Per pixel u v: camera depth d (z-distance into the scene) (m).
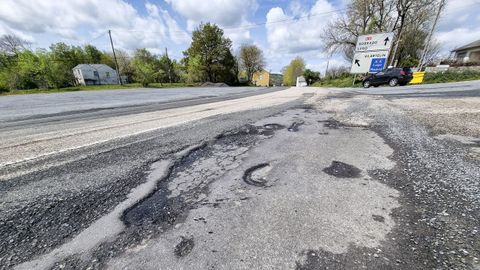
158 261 1.14
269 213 1.50
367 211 1.49
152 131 3.81
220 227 1.38
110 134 3.64
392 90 10.23
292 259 1.13
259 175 2.10
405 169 2.08
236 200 1.68
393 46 22.52
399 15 20.67
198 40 40.97
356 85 20.03
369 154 2.50
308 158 2.46
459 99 5.71
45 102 10.30
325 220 1.41
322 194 1.72
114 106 7.82
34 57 29.72
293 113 5.32
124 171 2.23
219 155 2.65
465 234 1.24
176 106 7.53
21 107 8.22
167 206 1.63
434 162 2.18
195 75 42.06
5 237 1.33
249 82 57.12
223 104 7.78
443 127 3.35
